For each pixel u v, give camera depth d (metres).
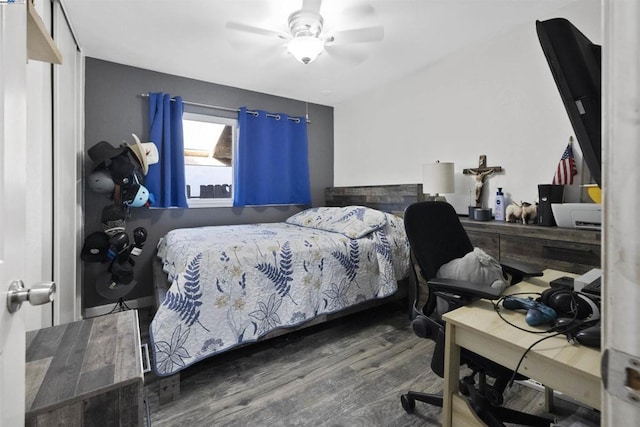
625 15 0.35
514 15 2.16
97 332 0.90
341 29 2.32
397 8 2.07
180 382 1.75
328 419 1.46
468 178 2.67
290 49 2.23
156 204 3.02
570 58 0.74
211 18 2.17
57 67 1.81
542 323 0.86
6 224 0.50
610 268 0.36
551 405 1.47
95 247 2.45
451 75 2.78
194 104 3.27
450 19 2.21
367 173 3.76
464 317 0.94
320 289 2.19
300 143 3.93
